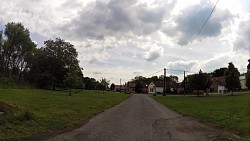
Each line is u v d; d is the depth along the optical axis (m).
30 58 93.38
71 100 36.09
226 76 72.12
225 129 14.59
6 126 12.16
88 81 123.94
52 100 32.78
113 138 11.37
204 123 17.23
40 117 16.02
